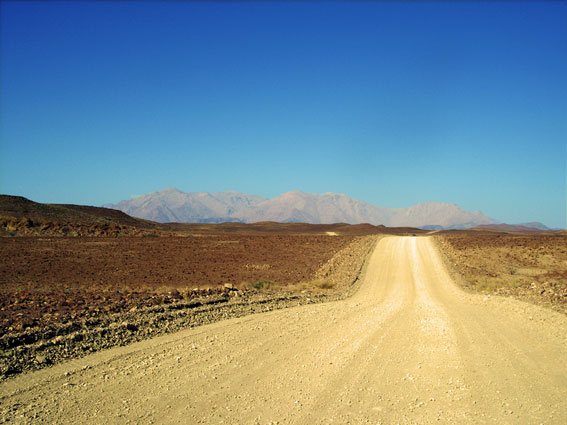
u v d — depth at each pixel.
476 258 42.78
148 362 9.80
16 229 78.94
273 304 18.44
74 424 6.62
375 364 9.92
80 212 109.25
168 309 15.59
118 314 14.11
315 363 9.92
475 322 14.97
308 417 7.03
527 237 60.97
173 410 7.20
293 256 45.59
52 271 33.06
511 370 9.53
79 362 9.76
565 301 19.56
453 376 9.11
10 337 10.43
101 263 39.12
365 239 62.75
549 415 7.23
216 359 10.11
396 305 19.39
